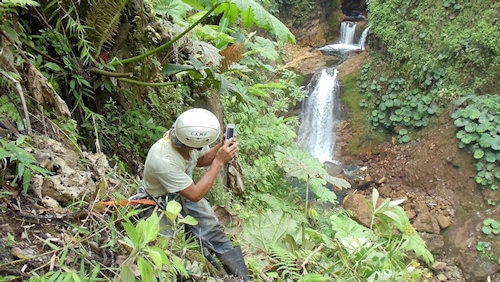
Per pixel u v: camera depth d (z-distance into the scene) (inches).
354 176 399.2
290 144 292.4
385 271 126.0
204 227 109.1
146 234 71.0
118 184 112.1
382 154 410.3
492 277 293.7
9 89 101.0
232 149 103.9
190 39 181.8
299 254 133.9
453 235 322.3
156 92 170.4
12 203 81.2
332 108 448.1
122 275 70.0
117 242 85.7
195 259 101.3
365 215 298.8
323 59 494.6
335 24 552.7
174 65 151.7
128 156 146.9
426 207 345.4
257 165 233.1
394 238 148.4
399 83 420.2
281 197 245.3
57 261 74.6
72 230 83.1
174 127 99.3
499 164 338.0
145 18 154.5
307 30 547.8
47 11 132.6
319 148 445.4
